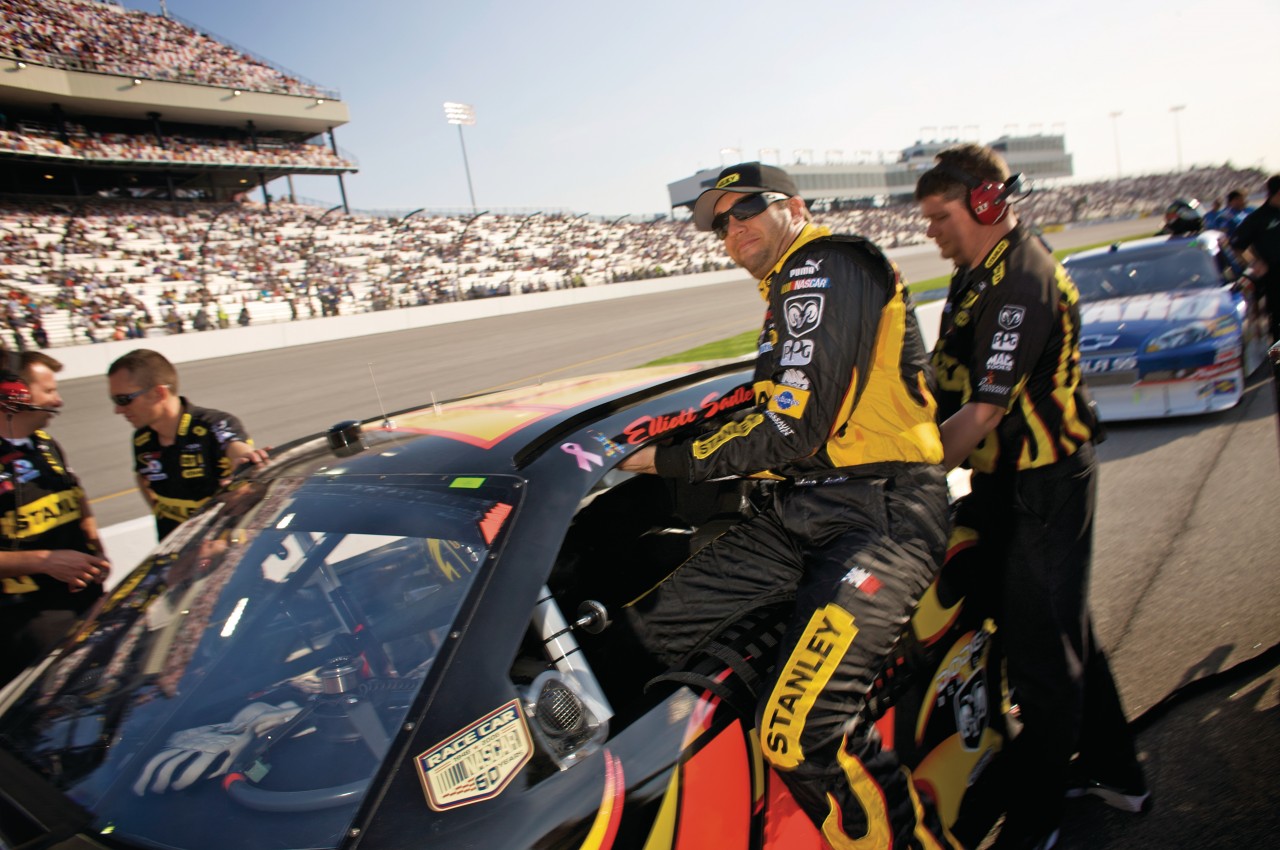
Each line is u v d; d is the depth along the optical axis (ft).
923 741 5.78
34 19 136.15
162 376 8.80
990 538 6.39
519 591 4.39
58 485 9.10
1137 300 19.79
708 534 7.18
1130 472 15.49
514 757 3.91
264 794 3.99
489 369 49.19
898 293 5.14
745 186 5.29
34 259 100.12
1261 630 9.21
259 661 4.75
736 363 7.49
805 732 4.49
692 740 4.47
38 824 3.96
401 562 4.72
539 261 152.15
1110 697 6.65
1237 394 17.72
